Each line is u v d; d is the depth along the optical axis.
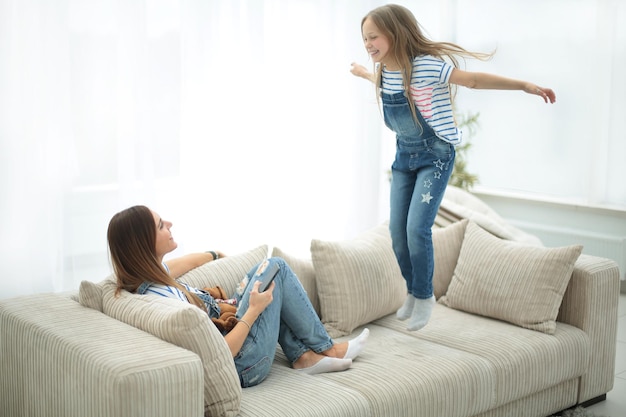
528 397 3.21
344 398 2.57
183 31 4.15
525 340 3.21
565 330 3.37
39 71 3.64
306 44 4.79
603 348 3.50
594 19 5.49
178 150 4.19
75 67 3.77
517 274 3.43
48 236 3.75
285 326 2.94
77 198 3.84
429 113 2.70
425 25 5.85
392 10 2.69
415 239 2.87
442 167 2.84
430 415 2.77
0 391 2.86
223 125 4.40
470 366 2.93
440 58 2.72
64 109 3.73
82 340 2.36
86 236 3.89
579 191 5.73
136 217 2.68
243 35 4.43
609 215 5.54
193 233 4.33
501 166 6.17
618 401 3.60
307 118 4.86
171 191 4.21
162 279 2.71
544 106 5.86
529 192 6.02
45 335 2.46
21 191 3.64
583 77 5.61
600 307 3.44
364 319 3.35
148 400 2.11
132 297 2.63
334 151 5.04
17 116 3.60
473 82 2.62
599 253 5.51
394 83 2.76
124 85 3.92
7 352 2.74
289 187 4.83
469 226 3.76
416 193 2.87
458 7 6.21
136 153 4.00
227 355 2.42
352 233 5.23
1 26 3.51
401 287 3.54
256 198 4.64
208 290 2.99
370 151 5.23
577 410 3.40
